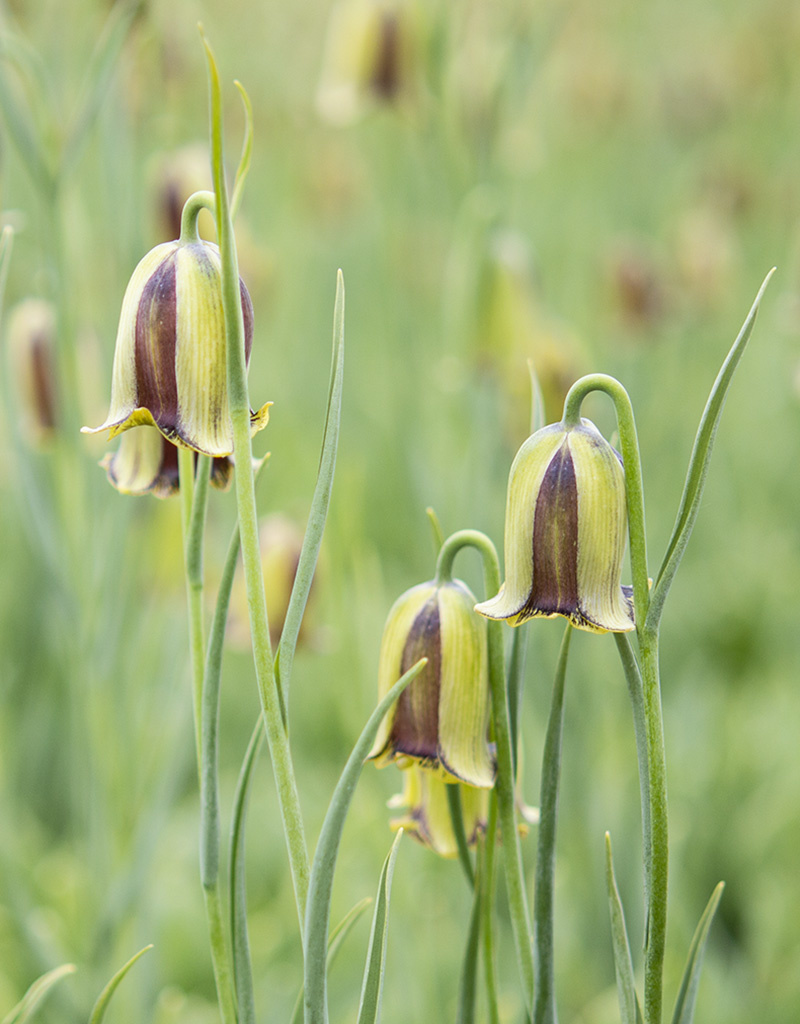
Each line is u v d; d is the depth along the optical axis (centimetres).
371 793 145
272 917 153
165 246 82
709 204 348
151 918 133
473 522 142
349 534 117
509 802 84
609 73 387
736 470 286
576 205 346
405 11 177
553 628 146
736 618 229
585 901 144
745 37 425
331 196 341
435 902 122
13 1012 87
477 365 157
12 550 186
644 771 81
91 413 135
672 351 298
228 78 275
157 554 134
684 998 84
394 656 85
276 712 81
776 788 170
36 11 153
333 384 81
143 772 134
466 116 161
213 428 81
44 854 175
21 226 115
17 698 185
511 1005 126
